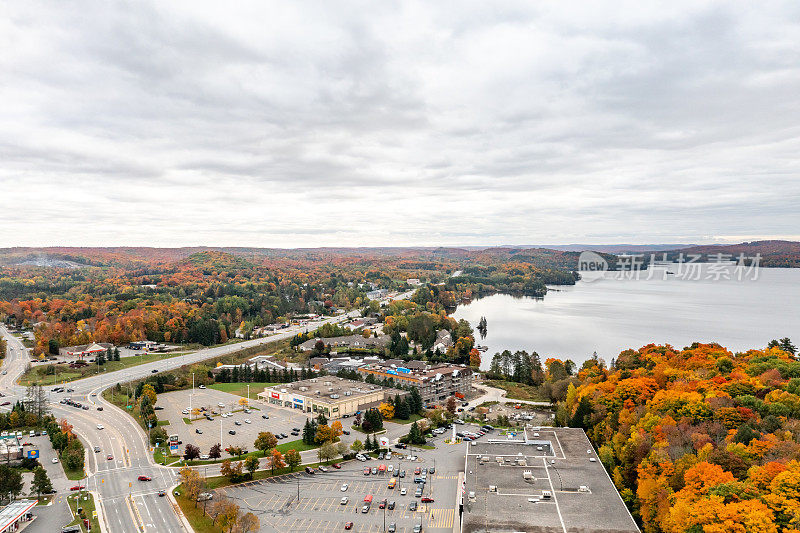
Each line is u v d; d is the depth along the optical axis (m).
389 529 174.50
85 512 185.25
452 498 199.50
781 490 135.75
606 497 170.38
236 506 172.62
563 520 155.25
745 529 126.81
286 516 185.00
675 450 172.25
